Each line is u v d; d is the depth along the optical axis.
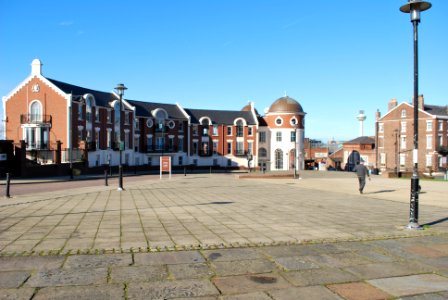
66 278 5.66
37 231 9.16
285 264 6.57
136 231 9.26
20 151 35.75
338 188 24.59
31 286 5.32
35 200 16.16
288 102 73.31
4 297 4.91
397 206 14.95
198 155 71.06
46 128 45.31
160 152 65.81
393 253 7.41
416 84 9.94
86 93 51.94
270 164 73.12
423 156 64.31
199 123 71.31
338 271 6.25
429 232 9.47
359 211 13.38
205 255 7.06
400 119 67.62
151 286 5.41
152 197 17.80
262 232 9.28
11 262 6.44
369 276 6.04
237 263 6.58
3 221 10.61
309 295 5.21
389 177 42.06
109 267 6.23
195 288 5.38
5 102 45.94
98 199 16.75
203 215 11.98
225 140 72.69
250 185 27.03
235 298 5.06
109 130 54.53
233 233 9.11
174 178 38.12
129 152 60.12
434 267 6.54
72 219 11.02
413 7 9.71
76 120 46.12
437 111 66.56
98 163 50.97
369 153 75.31
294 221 10.98
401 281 5.83
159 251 7.30
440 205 15.64
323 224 10.54
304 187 25.28
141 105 66.06
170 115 68.56
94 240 8.20
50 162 41.16
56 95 45.19
